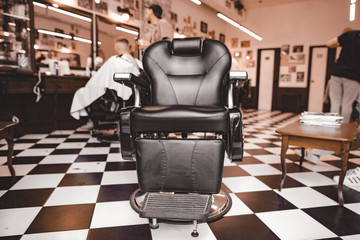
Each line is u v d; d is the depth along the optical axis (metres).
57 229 1.16
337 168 2.18
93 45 4.54
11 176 1.82
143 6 5.58
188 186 1.14
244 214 1.33
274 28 8.40
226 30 9.17
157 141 1.13
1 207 1.36
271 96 8.70
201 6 7.59
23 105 3.30
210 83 1.36
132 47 5.38
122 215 1.30
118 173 1.93
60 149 2.62
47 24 3.78
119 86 2.54
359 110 3.23
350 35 2.90
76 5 4.18
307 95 8.09
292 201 1.50
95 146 2.78
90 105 2.81
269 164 2.26
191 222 1.23
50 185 1.67
